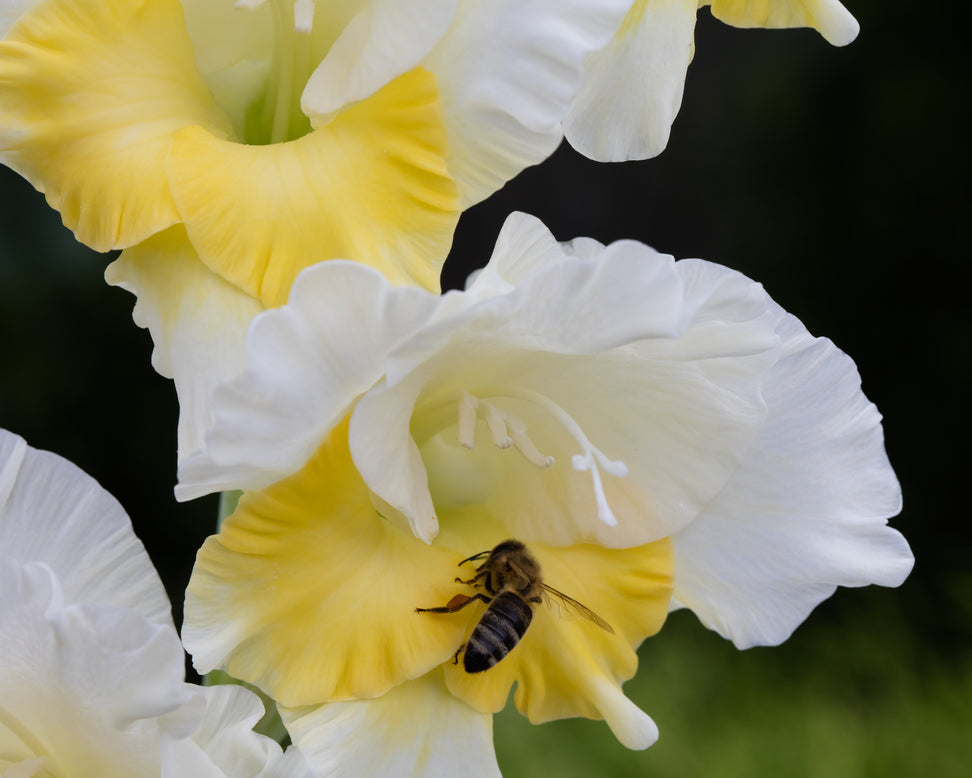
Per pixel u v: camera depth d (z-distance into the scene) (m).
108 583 0.39
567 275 0.38
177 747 0.38
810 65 1.05
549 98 0.38
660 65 0.41
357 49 0.39
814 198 1.05
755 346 0.39
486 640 0.39
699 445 0.40
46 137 0.39
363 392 0.38
